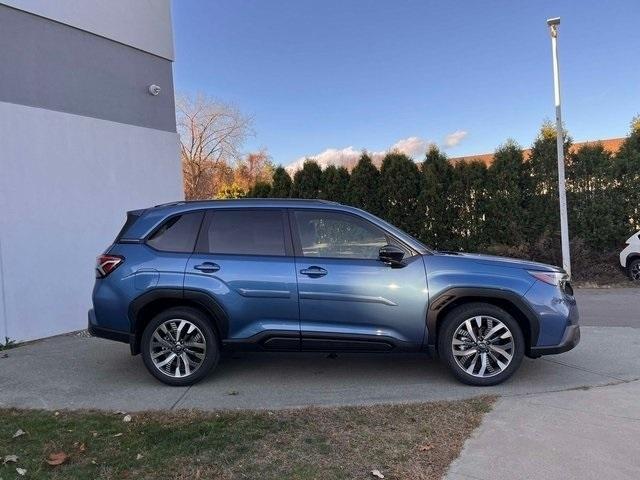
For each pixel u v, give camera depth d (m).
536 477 3.51
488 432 4.19
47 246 8.08
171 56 10.62
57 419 4.55
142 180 9.80
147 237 5.57
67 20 8.55
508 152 15.16
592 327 8.11
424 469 3.63
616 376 5.58
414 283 5.25
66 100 8.55
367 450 3.91
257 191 18.20
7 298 7.52
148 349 5.43
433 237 15.69
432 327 5.26
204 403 4.93
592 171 14.84
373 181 16.23
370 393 5.16
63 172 8.37
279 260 5.37
